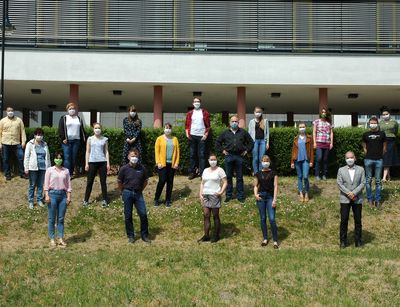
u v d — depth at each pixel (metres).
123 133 15.80
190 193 14.13
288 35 18.41
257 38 18.39
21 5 18.28
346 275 9.23
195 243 11.55
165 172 13.15
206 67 18.34
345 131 15.74
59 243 11.21
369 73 18.38
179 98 21.56
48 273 9.34
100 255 10.33
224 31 18.42
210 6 18.45
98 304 8.02
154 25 18.44
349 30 18.44
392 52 18.42
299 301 8.18
